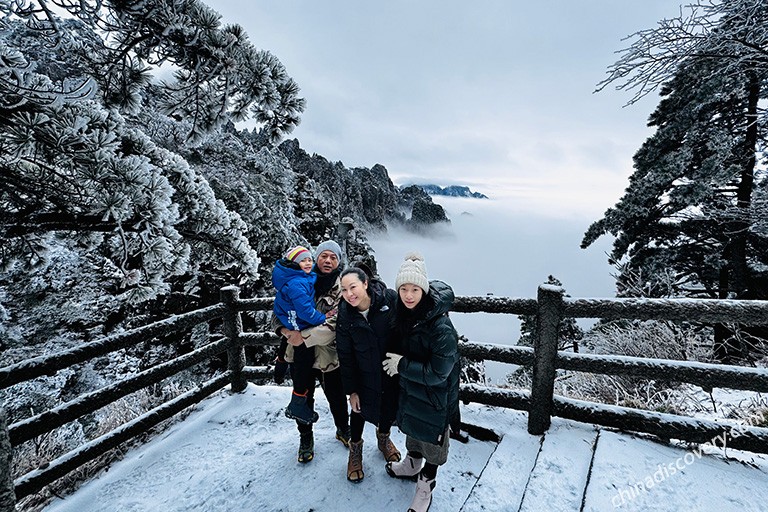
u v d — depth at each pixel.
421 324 1.96
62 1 2.17
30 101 2.40
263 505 2.31
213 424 3.32
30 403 6.25
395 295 2.30
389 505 2.24
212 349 3.60
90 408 2.72
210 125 3.28
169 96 3.22
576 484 2.14
